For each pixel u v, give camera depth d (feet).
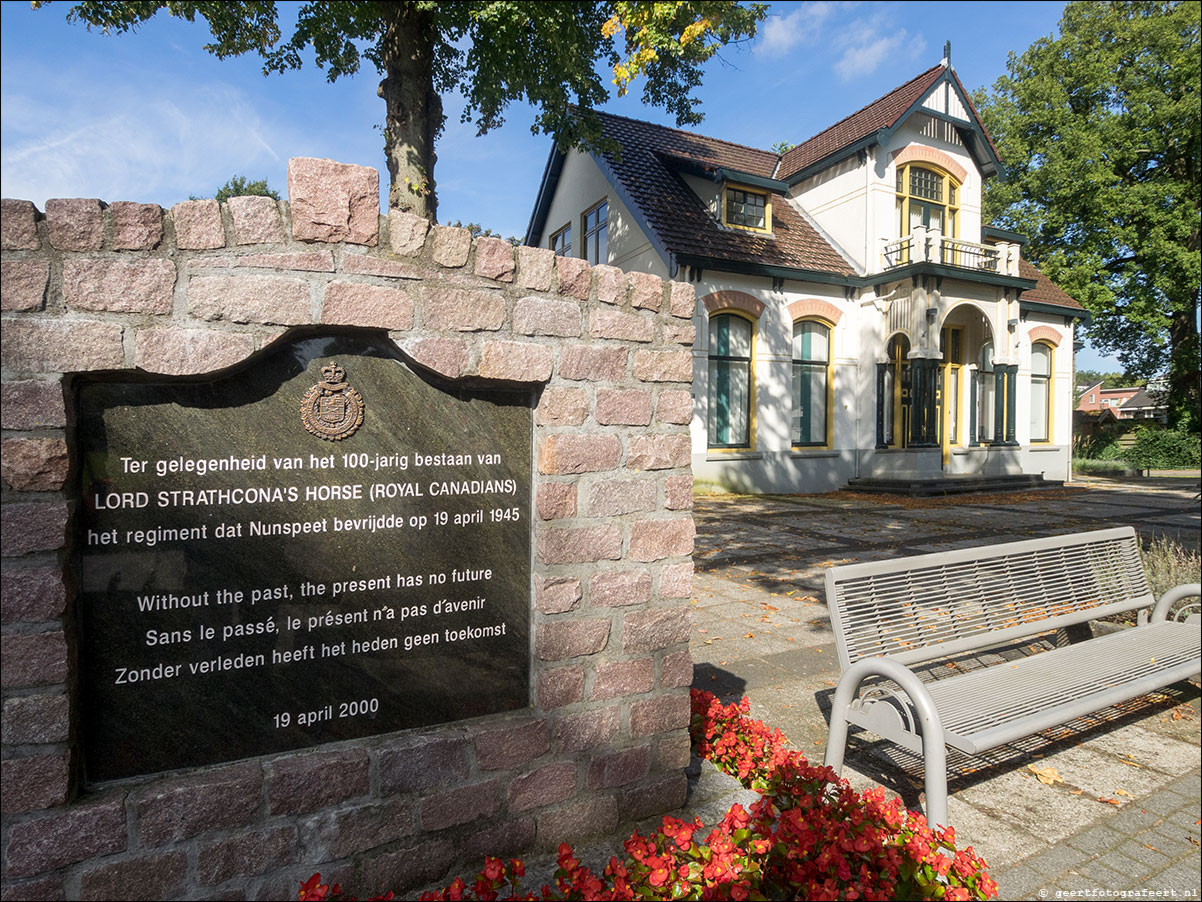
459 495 7.62
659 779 8.64
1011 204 84.12
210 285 6.22
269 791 6.48
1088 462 83.76
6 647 5.61
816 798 7.62
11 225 5.65
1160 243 75.10
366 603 7.14
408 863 7.11
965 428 58.29
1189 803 9.36
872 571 10.38
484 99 34.76
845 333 52.75
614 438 8.23
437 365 7.15
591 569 8.13
